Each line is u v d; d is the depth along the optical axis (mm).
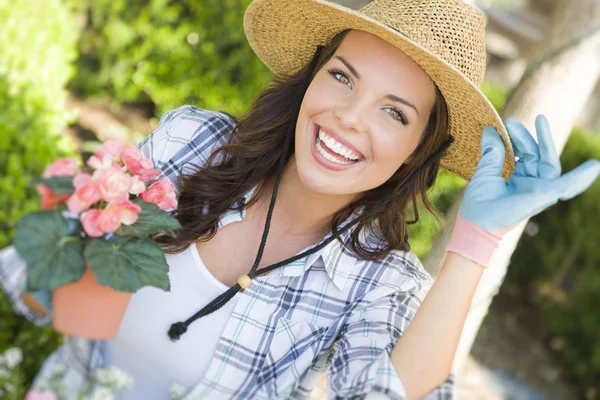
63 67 4605
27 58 4195
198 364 1650
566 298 6648
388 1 1685
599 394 5430
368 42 1617
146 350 1653
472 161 1856
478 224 1483
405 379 1437
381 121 1606
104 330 1283
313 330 1697
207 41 5328
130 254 1231
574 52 2424
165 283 1243
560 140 2465
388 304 1703
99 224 1184
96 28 5516
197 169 1820
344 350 1592
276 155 1787
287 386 1661
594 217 6355
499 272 2320
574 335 5750
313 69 1816
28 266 1131
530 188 1482
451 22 1606
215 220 1712
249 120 1848
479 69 1669
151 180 1423
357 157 1633
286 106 1827
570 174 1445
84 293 1243
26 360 2320
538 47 2646
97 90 5539
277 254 1766
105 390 1287
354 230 1775
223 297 1633
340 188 1646
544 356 5996
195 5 5297
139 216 1249
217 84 5375
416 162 1768
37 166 3039
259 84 5348
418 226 4602
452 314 1466
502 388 5148
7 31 4051
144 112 5719
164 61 5383
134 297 1650
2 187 2727
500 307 6676
